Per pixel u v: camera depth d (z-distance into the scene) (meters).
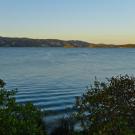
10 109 11.93
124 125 12.70
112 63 144.00
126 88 14.21
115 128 12.67
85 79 77.31
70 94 51.62
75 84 66.44
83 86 63.16
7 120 11.27
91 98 14.28
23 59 172.12
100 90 14.95
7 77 78.44
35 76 82.56
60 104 41.00
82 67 118.12
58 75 86.69
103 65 130.00
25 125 11.38
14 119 11.33
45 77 80.38
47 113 23.91
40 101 43.75
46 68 110.69
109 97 14.10
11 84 64.06
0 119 11.23
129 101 14.09
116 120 12.94
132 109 13.86
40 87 59.97
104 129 12.67
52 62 146.62
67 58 190.00
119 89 14.20
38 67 114.75
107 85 15.28
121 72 97.81
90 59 180.50
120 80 14.66
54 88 58.91
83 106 14.80
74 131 17.20
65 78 79.00
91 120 14.23
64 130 17.42
